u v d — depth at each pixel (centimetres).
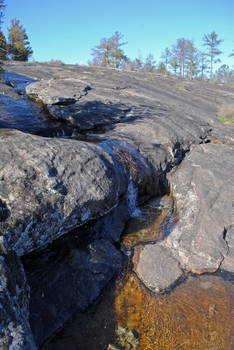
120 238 462
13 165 312
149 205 602
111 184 424
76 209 354
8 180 298
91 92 1027
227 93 1781
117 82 1365
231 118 1092
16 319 208
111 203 436
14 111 809
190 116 997
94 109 859
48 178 328
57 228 335
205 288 360
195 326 305
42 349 265
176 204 562
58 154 367
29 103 920
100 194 392
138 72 2253
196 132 851
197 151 705
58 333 283
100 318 311
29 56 2795
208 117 1066
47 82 1020
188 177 592
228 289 356
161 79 1977
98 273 360
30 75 1318
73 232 376
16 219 281
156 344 286
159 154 673
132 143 651
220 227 438
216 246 412
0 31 664
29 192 304
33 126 737
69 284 325
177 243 427
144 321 312
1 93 919
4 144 342
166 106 1061
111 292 350
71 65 2062
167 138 725
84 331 292
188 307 331
